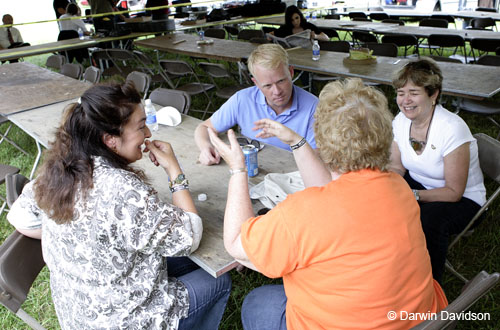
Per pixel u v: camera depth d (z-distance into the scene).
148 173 1.81
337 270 0.95
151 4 7.49
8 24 7.27
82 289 1.15
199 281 1.38
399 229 0.95
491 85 2.89
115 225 1.07
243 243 1.02
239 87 4.20
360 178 0.99
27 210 1.27
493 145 1.82
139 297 1.18
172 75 4.80
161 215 1.12
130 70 5.20
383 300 0.94
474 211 1.82
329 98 1.06
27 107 2.86
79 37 6.79
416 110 1.79
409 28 5.79
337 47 4.74
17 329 1.97
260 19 7.50
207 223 1.43
